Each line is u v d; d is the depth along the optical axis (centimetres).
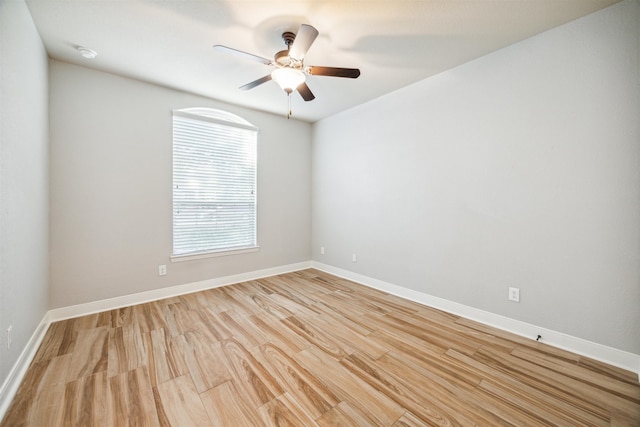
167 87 319
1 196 149
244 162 391
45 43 230
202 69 277
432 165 296
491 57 247
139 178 304
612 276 192
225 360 197
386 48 239
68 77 263
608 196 192
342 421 144
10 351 160
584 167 201
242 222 392
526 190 229
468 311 270
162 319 264
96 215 279
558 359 199
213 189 363
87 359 197
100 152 280
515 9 190
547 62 215
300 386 170
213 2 185
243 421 143
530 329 229
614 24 187
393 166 337
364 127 372
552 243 217
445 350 211
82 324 252
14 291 167
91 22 204
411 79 300
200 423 142
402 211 328
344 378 178
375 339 228
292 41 220
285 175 436
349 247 402
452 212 280
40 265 225
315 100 361
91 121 275
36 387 167
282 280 399
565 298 212
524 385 171
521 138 231
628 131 184
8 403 152
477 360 198
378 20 203
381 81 304
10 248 161
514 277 238
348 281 395
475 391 166
